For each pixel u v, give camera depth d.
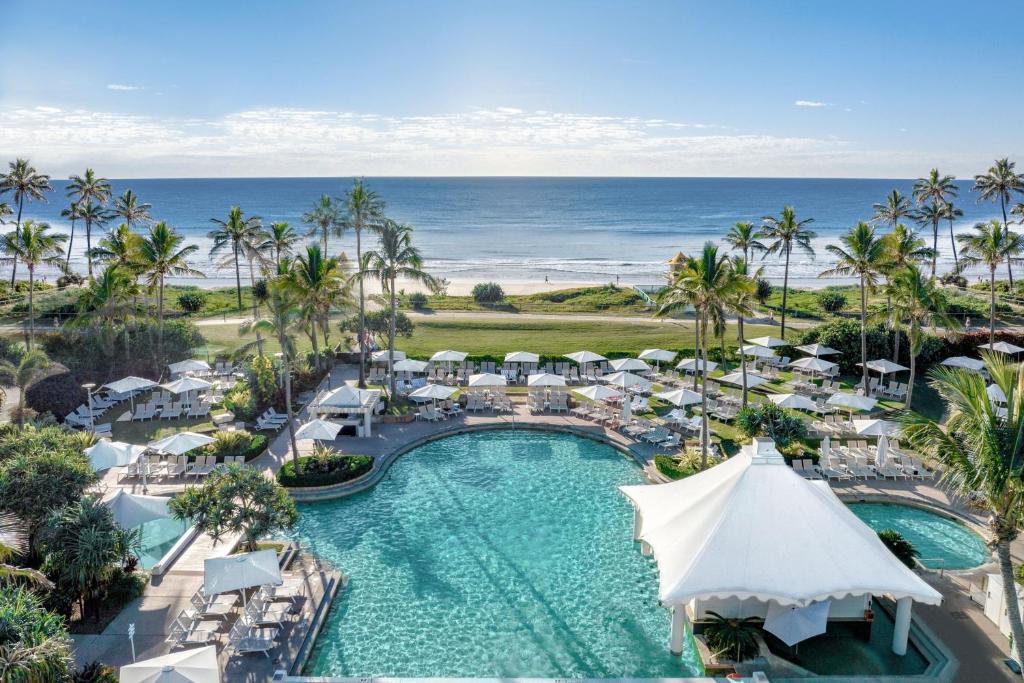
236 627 18.73
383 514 27.86
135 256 45.22
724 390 44.09
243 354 46.50
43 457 22.09
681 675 18.38
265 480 23.03
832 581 17.66
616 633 20.20
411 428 37.47
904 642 18.78
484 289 76.50
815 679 17.80
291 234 66.00
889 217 81.00
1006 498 15.37
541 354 54.03
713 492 20.92
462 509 28.34
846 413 40.00
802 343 50.97
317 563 23.77
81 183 74.56
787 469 20.81
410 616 20.84
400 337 58.78
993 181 76.25
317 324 53.03
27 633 14.02
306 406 40.91
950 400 16.03
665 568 18.80
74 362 42.72
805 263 120.88
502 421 38.47
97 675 16.50
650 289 79.62
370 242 145.75
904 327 47.94
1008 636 19.16
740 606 20.06
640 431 36.25
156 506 22.88
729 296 31.14
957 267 53.66
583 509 28.39
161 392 41.38
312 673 18.27
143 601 20.95
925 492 29.81
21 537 20.27
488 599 21.83
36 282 74.12
